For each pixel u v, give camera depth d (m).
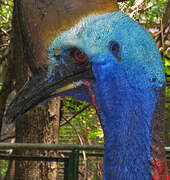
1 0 4.73
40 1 1.21
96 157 3.09
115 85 1.22
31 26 1.21
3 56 4.31
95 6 1.23
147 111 1.20
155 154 1.21
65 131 4.90
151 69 1.20
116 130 1.23
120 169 1.23
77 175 2.85
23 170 3.50
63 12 1.21
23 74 2.21
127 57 1.20
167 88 2.76
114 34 1.21
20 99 1.26
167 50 3.99
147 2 3.99
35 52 1.23
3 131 4.14
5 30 4.60
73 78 1.25
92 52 1.22
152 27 4.14
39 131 3.53
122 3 3.93
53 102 3.56
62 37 1.21
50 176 3.45
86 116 4.91
